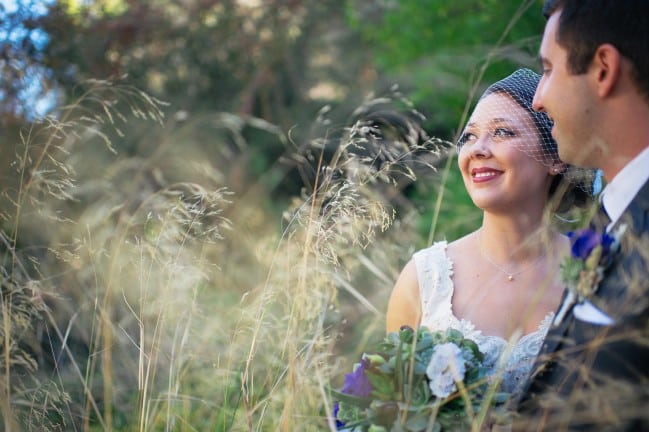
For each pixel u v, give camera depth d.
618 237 1.82
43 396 2.75
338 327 2.72
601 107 1.90
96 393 3.04
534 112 2.43
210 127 8.66
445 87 6.41
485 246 2.56
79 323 3.22
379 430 2.06
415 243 4.20
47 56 6.57
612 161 1.92
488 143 2.46
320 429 2.42
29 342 2.77
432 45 6.86
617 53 1.84
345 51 10.34
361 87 10.03
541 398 1.88
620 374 1.75
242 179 8.62
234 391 2.87
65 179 2.96
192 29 9.23
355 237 2.45
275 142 9.31
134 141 7.22
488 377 2.11
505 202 2.45
